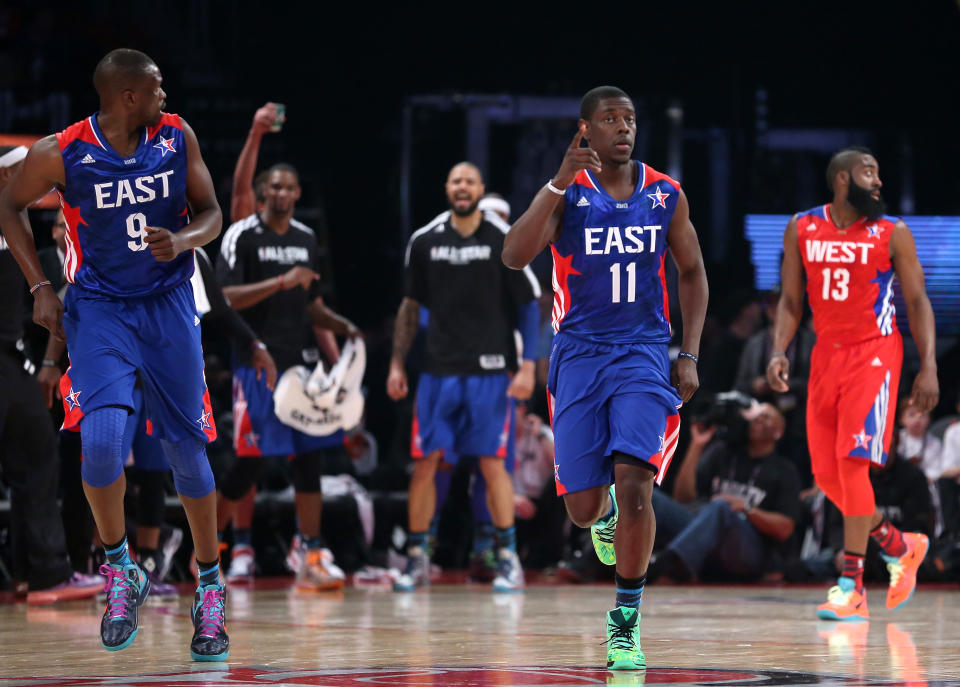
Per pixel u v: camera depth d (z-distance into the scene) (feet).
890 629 42.75
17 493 58.70
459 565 92.58
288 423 64.95
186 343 33.09
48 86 122.42
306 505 67.15
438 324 68.03
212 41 146.00
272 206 67.00
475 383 67.36
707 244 162.20
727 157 163.63
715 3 163.02
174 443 33.24
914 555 51.57
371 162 153.28
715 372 98.02
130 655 34.27
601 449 32.58
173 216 33.01
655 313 33.24
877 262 49.37
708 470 78.13
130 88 31.94
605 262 32.83
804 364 85.97
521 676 28.84
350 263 149.79
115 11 131.75
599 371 32.50
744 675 29.09
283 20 152.46
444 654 34.14
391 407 115.34
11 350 57.16
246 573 72.90
